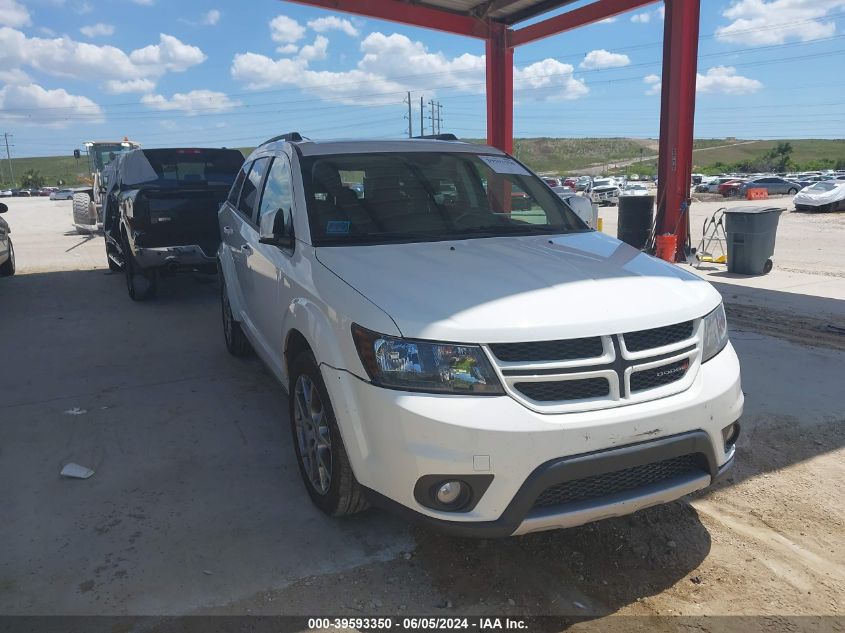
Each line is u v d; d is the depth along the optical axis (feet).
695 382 9.28
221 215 20.16
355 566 9.89
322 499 10.92
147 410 16.05
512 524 8.32
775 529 10.97
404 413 8.42
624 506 8.72
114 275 37.19
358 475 9.23
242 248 16.37
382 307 9.08
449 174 14.17
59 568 9.81
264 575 9.67
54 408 16.21
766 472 12.85
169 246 26.71
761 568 9.95
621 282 9.89
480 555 10.18
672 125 37.50
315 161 13.57
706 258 40.98
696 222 69.72
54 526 10.94
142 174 30.22
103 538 10.59
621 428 8.44
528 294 9.24
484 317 8.66
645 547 10.46
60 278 36.37
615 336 8.70
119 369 19.36
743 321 24.31
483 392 8.35
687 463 9.39
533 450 8.15
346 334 9.36
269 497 11.87
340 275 10.32
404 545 10.42
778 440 14.19
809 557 10.23
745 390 17.07
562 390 8.51
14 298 30.55
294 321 11.06
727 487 12.32
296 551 10.24
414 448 8.36
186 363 19.90
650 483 9.09
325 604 9.07
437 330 8.54
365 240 12.02
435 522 8.45
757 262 34.94
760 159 426.10
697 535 10.80
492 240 12.28
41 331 24.09
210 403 16.48
